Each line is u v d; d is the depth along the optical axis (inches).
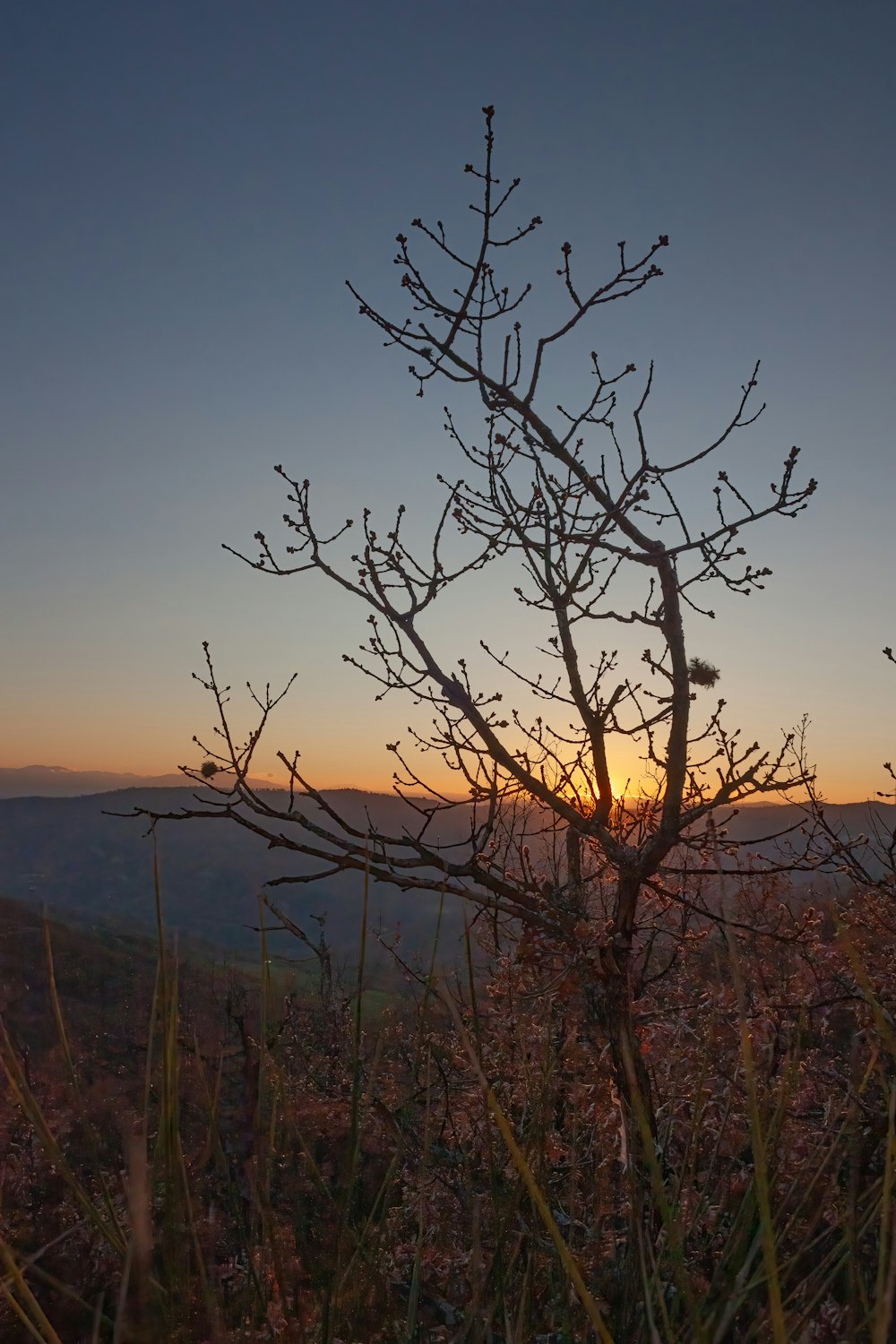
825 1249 74.2
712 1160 92.1
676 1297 73.0
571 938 142.2
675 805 147.3
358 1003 77.4
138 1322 55.1
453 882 154.1
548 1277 87.6
